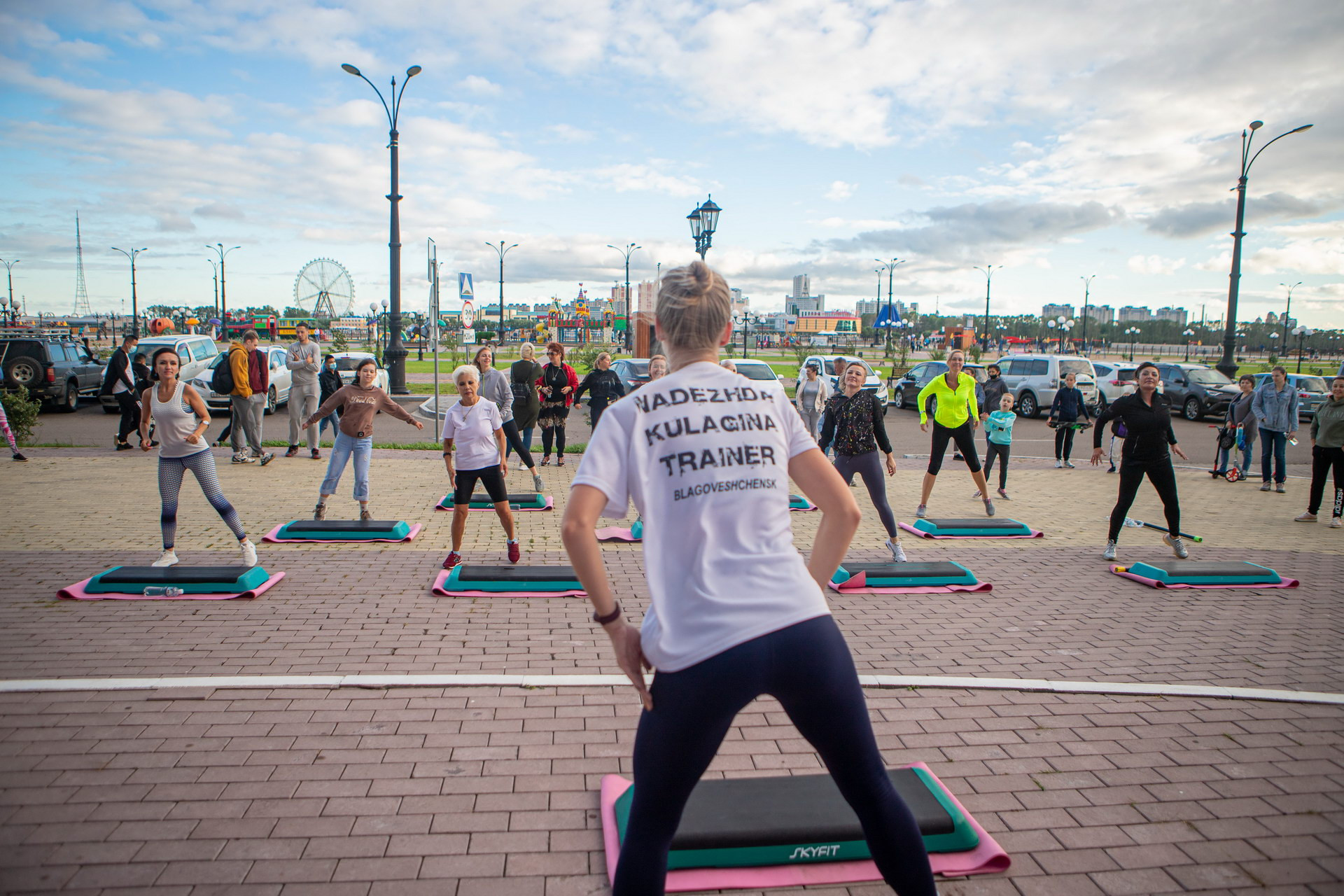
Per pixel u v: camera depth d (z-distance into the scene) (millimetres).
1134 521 8906
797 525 8508
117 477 9891
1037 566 6805
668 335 1901
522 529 7734
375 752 3219
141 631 4582
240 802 2811
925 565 6133
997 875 2523
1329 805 2990
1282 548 7855
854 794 1755
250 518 7824
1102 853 2660
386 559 6414
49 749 3154
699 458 1734
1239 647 4828
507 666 4207
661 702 1663
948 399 8422
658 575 1715
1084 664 4469
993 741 3465
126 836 2582
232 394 11078
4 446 12391
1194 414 22234
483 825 2723
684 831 2498
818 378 13133
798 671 1640
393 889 2369
